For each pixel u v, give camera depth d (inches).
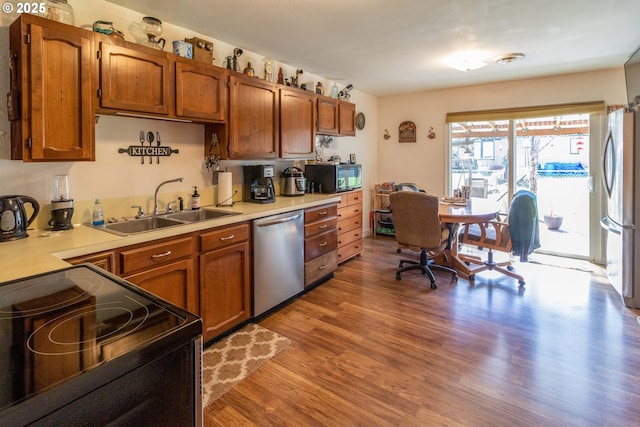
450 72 165.8
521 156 187.6
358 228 177.2
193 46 101.9
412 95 215.2
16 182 79.3
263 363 87.3
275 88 128.7
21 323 34.2
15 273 50.9
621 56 141.8
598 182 166.9
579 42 125.3
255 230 107.0
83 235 77.0
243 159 117.3
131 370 28.6
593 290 133.1
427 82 186.4
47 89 70.5
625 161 114.3
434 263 161.5
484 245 142.5
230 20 104.5
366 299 127.3
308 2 93.0
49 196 84.2
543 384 78.1
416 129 215.3
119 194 97.3
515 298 126.6
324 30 113.0
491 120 190.1
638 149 112.1
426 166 213.8
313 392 76.4
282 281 118.4
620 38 121.6
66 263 56.3
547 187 182.1
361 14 100.8
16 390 23.8
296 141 140.3
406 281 145.3
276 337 100.2
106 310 37.2
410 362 87.4
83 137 75.5
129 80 83.4
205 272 92.7
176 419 32.6
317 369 84.7
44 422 23.6
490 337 99.1
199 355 34.6
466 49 132.5
